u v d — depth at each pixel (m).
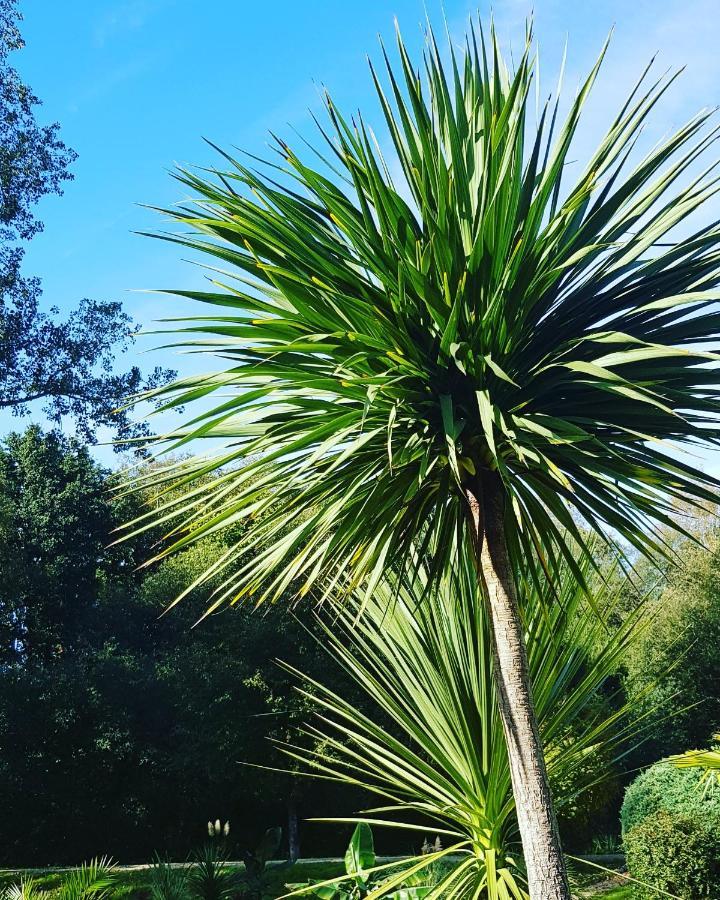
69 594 20.11
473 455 2.96
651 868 7.41
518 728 2.74
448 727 3.46
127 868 10.99
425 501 3.01
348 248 2.99
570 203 2.54
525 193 2.91
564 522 3.12
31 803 15.53
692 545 14.59
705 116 2.83
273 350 2.58
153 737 16.41
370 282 2.77
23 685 15.82
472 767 3.34
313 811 16.39
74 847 15.73
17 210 15.64
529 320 2.92
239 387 3.04
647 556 3.16
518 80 2.60
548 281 2.68
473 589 3.58
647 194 2.95
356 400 2.75
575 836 12.87
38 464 21.28
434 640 3.58
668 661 13.87
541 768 2.70
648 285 2.91
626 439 2.88
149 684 16.39
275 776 14.55
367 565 2.84
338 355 2.68
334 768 14.64
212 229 2.85
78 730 15.91
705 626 13.82
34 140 15.95
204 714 14.82
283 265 2.75
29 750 15.70
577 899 3.94
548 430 2.48
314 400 2.83
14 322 15.67
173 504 2.84
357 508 2.82
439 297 2.57
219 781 15.01
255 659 14.80
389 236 2.70
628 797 8.98
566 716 3.60
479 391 2.55
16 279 15.91
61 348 16.22
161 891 8.30
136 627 18.50
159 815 16.22
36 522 20.16
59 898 5.81
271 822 16.55
